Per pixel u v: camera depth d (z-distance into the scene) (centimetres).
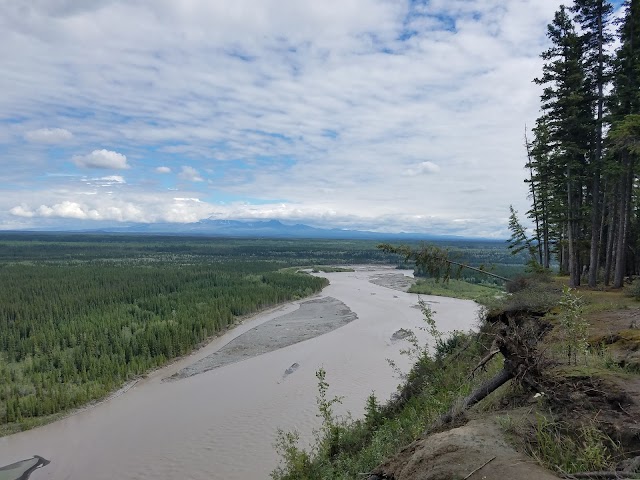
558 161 2659
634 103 2242
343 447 1298
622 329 1054
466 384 993
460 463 512
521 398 695
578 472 469
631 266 3216
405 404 1329
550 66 2541
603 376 636
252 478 1908
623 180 2433
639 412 546
